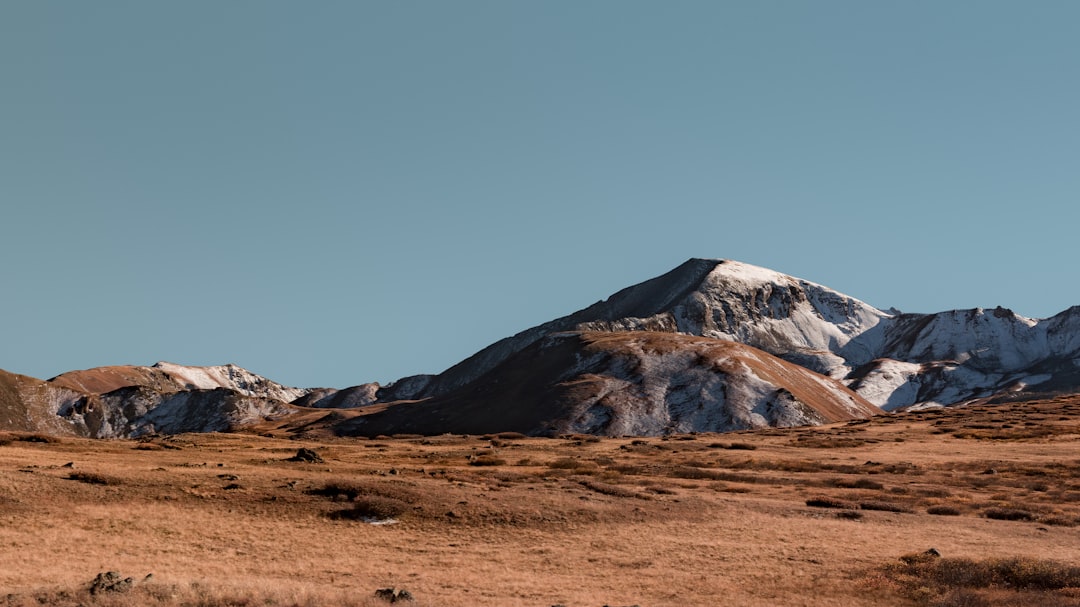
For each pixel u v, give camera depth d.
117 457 81.44
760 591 42.62
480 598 39.97
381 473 79.81
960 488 88.81
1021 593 41.50
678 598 41.09
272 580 42.47
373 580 43.91
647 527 60.09
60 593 35.03
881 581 44.38
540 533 57.44
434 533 56.53
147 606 33.91
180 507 58.59
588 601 39.94
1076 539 59.12
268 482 66.19
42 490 58.19
